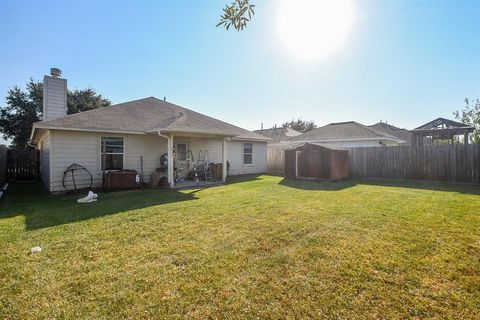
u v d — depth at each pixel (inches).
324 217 219.8
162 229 189.8
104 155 406.0
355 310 94.9
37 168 576.7
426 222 202.7
